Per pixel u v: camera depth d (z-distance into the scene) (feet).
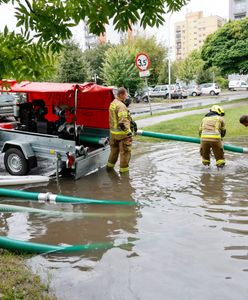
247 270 13.44
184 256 14.55
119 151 28.12
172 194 22.53
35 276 12.85
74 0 7.98
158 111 77.00
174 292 12.06
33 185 25.09
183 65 207.31
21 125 28.37
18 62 8.11
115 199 21.89
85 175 27.45
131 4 7.98
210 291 12.10
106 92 28.25
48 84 26.25
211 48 109.50
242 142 38.47
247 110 66.64
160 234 16.70
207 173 27.09
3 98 33.94
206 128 28.19
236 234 16.56
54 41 8.27
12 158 26.48
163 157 32.78
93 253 14.97
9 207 20.49
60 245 15.76
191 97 141.90
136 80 114.62
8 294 11.53
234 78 255.09
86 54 158.51
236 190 22.93
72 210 20.16
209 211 19.47
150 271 13.42
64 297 11.74
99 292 12.07
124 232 17.04
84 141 29.22
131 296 11.85
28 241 16.20
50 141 25.29
